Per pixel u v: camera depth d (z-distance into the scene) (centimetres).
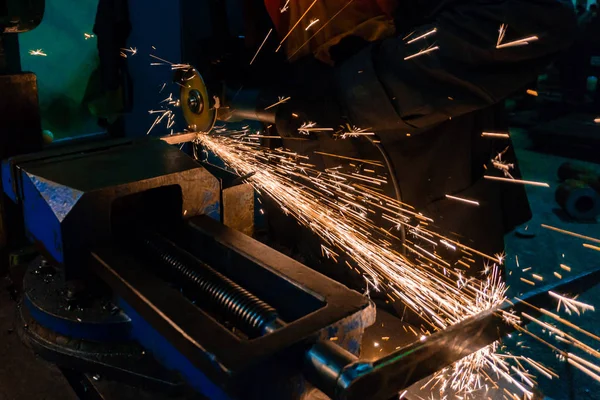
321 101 140
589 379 203
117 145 120
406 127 142
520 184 176
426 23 145
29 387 93
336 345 64
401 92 133
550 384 201
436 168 162
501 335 69
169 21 310
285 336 67
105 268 89
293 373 67
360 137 165
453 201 162
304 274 83
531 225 353
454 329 63
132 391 89
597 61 506
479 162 163
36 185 99
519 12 121
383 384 58
